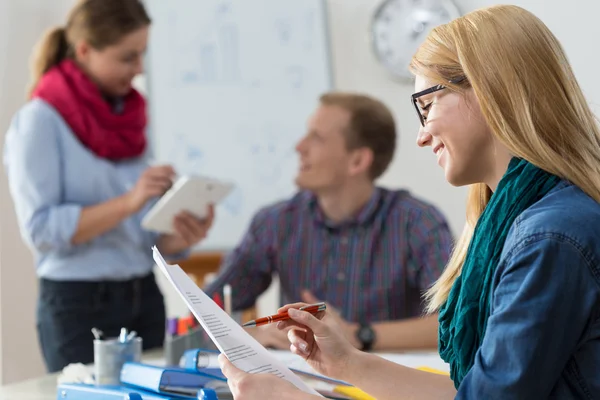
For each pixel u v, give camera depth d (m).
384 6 3.29
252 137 3.36
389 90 3.31
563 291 0.83
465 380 0.86
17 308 3.28
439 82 0.98
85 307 2.16
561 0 3.01
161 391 1.19
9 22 3.31
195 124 3.37
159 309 2.33
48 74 2.26
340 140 2.08
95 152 2.27
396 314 2.06
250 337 1.09
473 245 0.99
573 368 0.86
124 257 2.23
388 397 1.10
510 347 0.83
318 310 1.18
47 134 2.16
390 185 3.29
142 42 2.27
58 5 3.52
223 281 2.17
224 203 3.34
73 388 1.26
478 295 0.96
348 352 1.12
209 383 1.24
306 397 0.92
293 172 3.33
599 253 0.84
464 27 0.98
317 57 3.34
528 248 0.85
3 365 3.21
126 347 1.32
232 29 3.38
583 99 0.97
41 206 2.14
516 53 0.94
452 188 3.23
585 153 0.93
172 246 2.31
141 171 2.40
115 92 2.33
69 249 2.17
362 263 2.08
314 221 2.15
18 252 3.29
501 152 0.98
